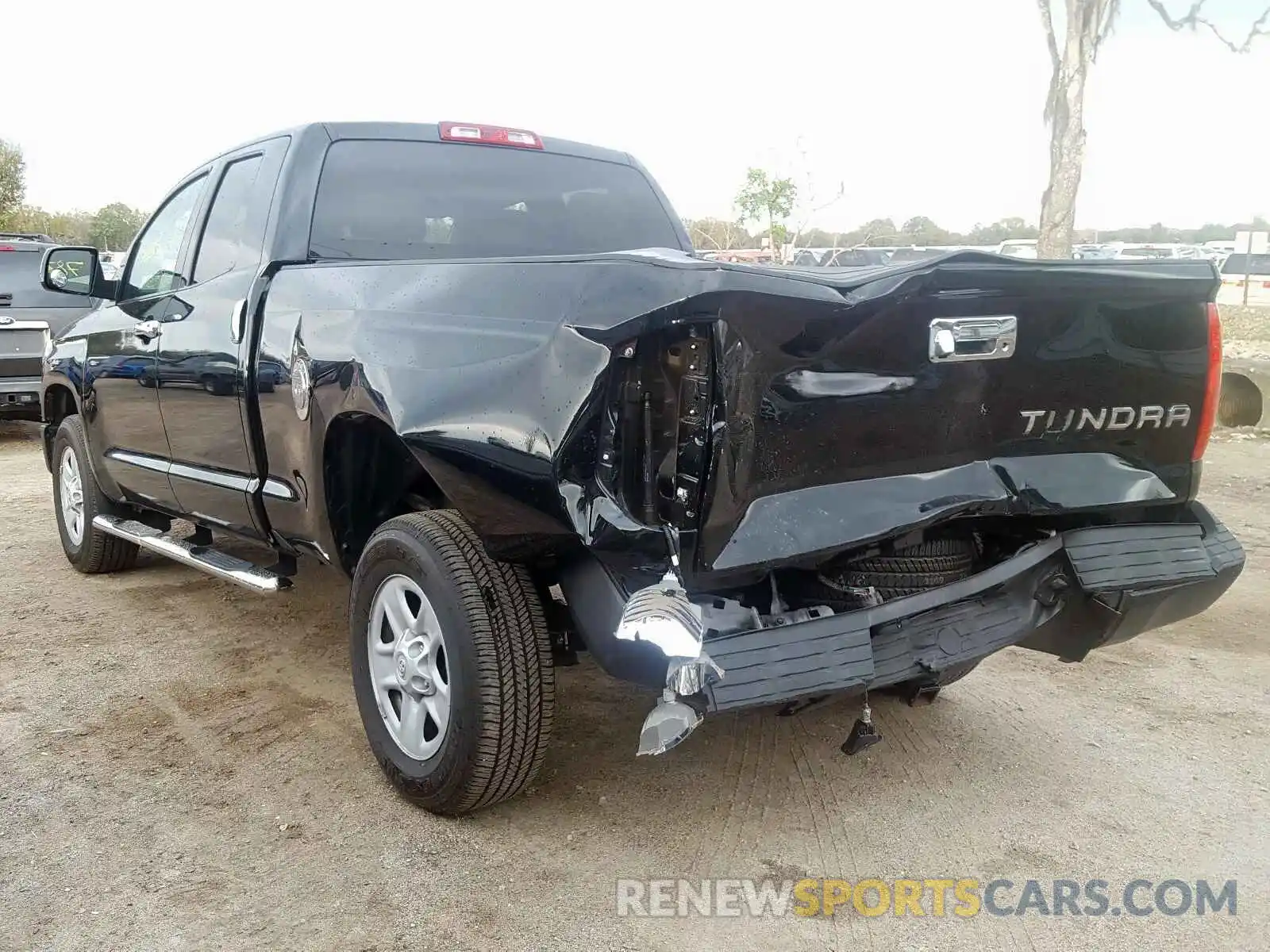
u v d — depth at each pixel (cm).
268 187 423
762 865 301
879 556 298
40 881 290
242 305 400
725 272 247
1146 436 324
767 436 264
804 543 270
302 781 349
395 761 331
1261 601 544
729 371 253
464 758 301
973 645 303
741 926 272
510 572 302
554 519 263
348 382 327
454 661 300
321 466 351
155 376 464
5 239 1411
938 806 335
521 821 323
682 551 259
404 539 316
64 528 607
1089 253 1859
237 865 299
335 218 414
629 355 258
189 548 465
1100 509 314
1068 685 437
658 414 263
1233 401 1019
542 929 270
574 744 377
